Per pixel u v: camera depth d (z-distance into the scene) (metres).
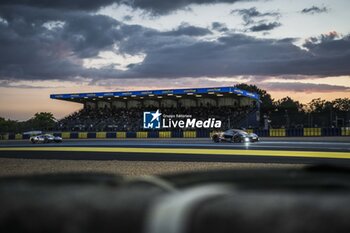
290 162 12.15
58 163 13.27
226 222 0.73
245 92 55.31
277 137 38.59
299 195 0.79
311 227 0.73
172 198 0.80
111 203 0.79
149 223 0.73
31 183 0.95
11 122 80.69
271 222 0.73
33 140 36.69
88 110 68.75
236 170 1.20
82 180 0.97
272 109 52.41
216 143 26.45
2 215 0.79
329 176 0.98
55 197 0.82
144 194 0.83
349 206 0.75
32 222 0.78
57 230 0.76
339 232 0.71
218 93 58.16
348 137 34.31
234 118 52.34
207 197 0.79
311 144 22.39
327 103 76.19
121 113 64.62
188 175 1.10
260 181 0.92
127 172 10.47
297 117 45.97
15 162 14.03
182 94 56.53
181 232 0.72
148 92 58.88
